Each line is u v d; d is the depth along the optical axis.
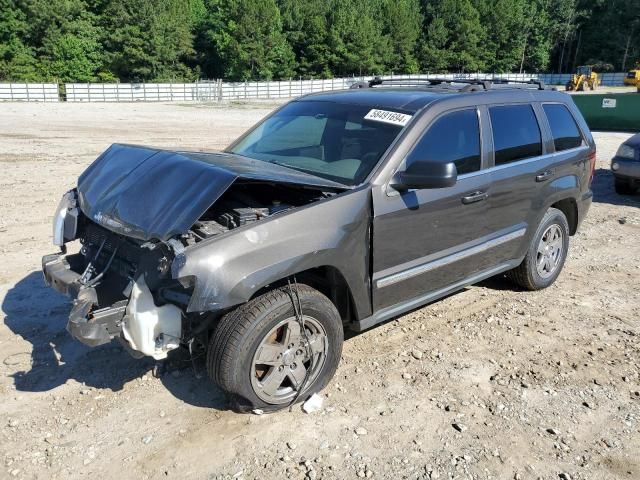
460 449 3.44
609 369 4.39
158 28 59.28
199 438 3.45
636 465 3.37
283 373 3.64
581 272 6.54
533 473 3.27
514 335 4.89
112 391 3.89
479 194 4.64
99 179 4.06
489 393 4.02
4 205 8.63
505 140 4.98
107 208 3.69
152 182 3.67
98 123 23.81
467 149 4.62
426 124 4.30
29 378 4.02
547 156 5.44
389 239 4.04
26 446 3.35
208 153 4.24
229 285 3.21
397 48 75.38
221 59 66.88
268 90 53.09
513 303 5.55
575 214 6.09
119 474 3.16
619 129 20.56
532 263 5.59
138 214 3.48
